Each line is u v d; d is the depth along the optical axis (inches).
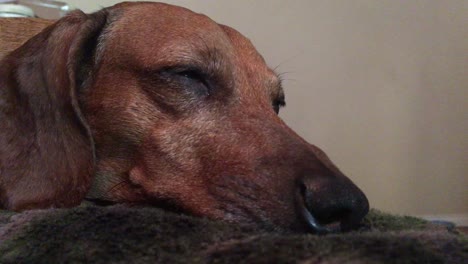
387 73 36.6
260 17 34.8
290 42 35.3
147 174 13.5
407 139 37.1
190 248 9.3
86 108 14.4
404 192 37.3
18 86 14.2
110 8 15.4
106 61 14.4
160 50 13.9
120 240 9.5
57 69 14.0
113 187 14.0
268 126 13.5
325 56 35.8
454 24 37.1
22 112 14.0
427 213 37.8
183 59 13.8
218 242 9.4
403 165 37.2
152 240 9.5
